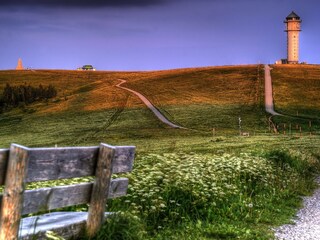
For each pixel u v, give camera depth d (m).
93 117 122.25
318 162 25.53
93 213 6.63
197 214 10.71
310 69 175.12
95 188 6.60
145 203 10.23
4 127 122.31
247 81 154.88
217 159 18.17
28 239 5.67
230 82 155.25
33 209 5.69
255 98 133.12
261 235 9.99
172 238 9.04
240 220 11.25
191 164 15.14
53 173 5.90
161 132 97.19
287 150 26.17
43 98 164.00
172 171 12.87
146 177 11.27
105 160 6.64
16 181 5.30
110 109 130.25
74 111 133.25
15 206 5.32
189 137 87.06
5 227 5.28
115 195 7.21
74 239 6.45
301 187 17.23
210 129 99.75
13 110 149.62
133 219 7.29
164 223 9.88
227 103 129.12
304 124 102.62
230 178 14.77
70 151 6.12
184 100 136.38
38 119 128.25
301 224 11.53
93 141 91.00
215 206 11.45
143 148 59.75
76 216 7.03
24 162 5.34
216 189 11.89
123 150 7.15
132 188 10.38
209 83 157.00
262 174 16.59
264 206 12.99
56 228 6.16
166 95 144.75
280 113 116.56
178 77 172.00
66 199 6.22
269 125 101.81
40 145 91.56
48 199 5.91
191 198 11.18
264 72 167.38
